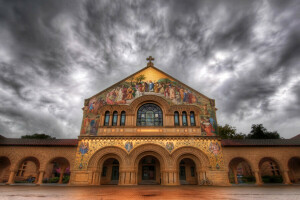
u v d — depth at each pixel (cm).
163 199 885
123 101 2830
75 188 1775
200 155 2495
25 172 4344
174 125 2692
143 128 2650
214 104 2823
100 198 923
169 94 2880
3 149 2572
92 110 2773
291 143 2619
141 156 2498
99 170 2450
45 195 1070
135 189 1622
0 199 862
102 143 2536
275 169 4059
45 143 2597
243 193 1242
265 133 5416
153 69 3069
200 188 1789
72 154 2534
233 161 3241
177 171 2425
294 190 1522
